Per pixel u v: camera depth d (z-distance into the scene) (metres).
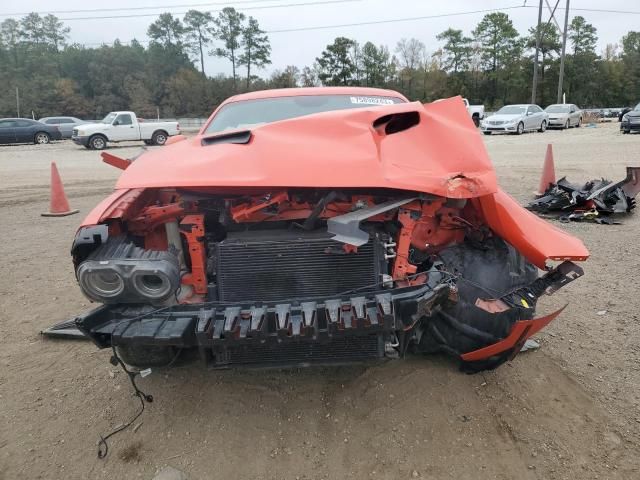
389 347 2.63
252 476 2.42
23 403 3.01
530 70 77.75
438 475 2.38
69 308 4.38
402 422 2.73
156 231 2.80
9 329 3.99
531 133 26.33
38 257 5.89
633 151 15.21
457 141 2.61
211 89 78.06
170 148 2.96
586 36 82.69
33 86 80.44
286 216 2.63
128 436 2.70
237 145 2.65
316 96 4.20
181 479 2.40
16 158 19.06
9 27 96.00
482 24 78.94
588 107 82.31
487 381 3.06
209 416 2.84
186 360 2.81
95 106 82.00
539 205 7.55
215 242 2.68
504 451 2.52
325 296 2.49
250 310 2.36
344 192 2.58
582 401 2.89
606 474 2.36
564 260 2.78
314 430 2.70
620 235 6.21
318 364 2.64
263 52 83.12
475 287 2.71
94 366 3.40
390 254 2.64
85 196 10.02
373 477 2.39
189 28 90.69
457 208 2.76
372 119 2.67
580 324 3.82
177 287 2.36
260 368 2.62
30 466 2.51
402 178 2.41
